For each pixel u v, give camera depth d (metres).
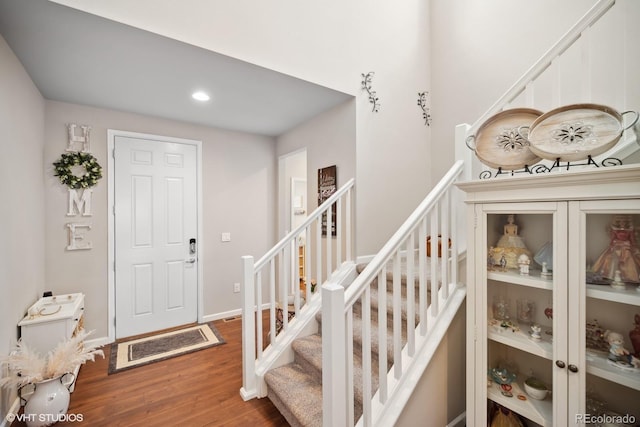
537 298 1.45
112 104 2.85
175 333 3.20
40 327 2.02
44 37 1.78
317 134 3.21
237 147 3.82
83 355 1.94
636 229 1.11
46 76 2.26
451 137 3.14
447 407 1.68
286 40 2.30
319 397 1.82
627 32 1.96
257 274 2.18
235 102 2.84
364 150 2.79
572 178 1.13
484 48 2.85
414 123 3.19
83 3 1.56
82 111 2.84
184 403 2.04
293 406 1.74
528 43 2.52
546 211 1.23
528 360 1.50
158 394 2.14
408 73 3.14
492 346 1.51
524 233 1.47
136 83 2.41
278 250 2.28
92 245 2.88
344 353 1.27
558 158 1.27
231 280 3.78
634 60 1.92
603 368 1.11
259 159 4.00
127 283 3.09
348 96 2.72
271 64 2.22
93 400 2.06
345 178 2.84
